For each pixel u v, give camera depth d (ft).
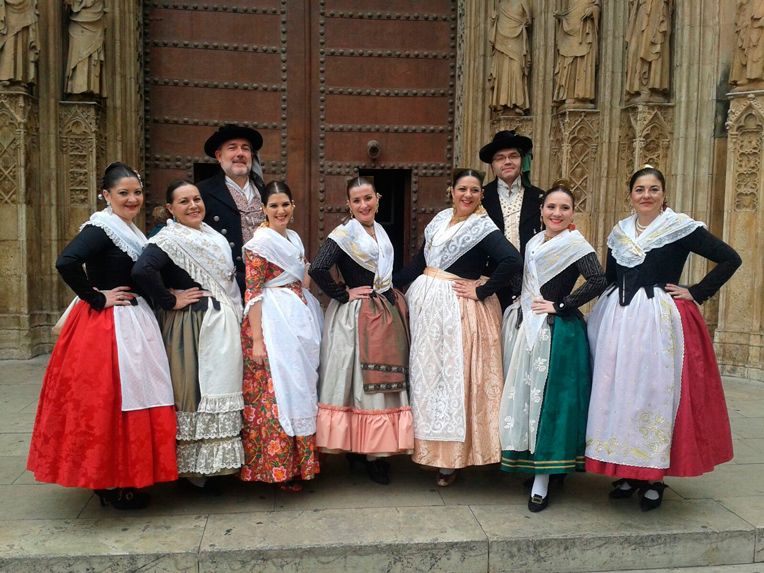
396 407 11.21
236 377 10.53
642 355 10.20
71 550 9.44
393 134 23.59
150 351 10.12
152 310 10.75
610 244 11.16
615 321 10.57
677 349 10.28
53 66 20.59
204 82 22.54
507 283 11.25
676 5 20.65
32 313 20.83
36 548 9.49
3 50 19.58
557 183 11.17
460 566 9.87
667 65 20.83
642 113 20.74
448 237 11.41
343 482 11.96
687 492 11.73
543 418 10.56
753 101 19.30
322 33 22.99
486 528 10.26
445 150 23.89
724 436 10.69
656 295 10.45
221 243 10.90
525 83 22.35
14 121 19.88
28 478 11.94
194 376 10.43
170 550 9.46
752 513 10.91
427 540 9.85
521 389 10.76
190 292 10.64
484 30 22.67
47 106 20.67
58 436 9.94
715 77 20.31
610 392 10.44
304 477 10.83
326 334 11.43
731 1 19.95
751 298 19.85
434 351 11.09
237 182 12.33
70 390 9.83
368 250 11.32
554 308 10.77
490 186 13.56
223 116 22.71
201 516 10.54
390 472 12.48
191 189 10.78
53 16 20.54
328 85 23.16
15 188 20.16
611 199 21.98
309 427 10.83
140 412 9.93
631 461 10.18
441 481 11.78
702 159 20.56
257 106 22.88
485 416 11.09
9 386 17.70
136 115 21.67
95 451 9.69
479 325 11.25
